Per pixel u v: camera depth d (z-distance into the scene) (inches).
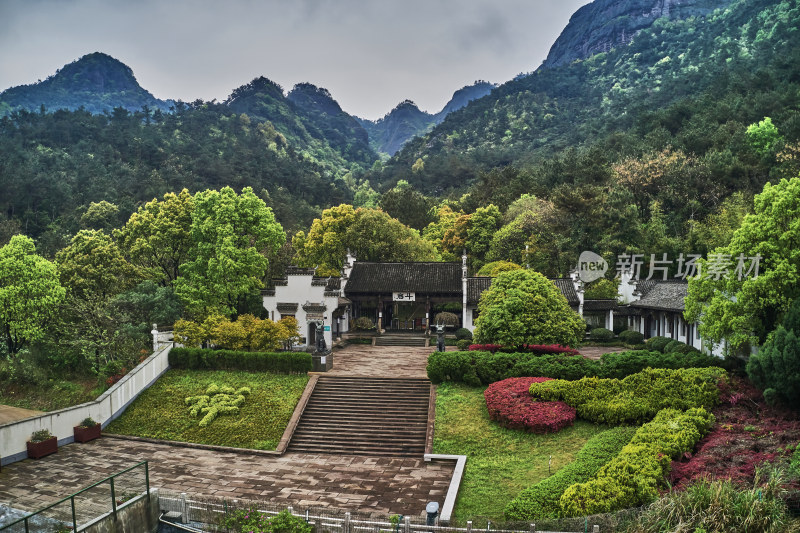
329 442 1087.6
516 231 2517.2
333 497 851.4
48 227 3206.2
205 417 1171.3
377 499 842.8
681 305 1531.7
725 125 3024.1
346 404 1228.5
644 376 1104.2
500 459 968.9
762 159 2578.7
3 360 1594.5
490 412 1101.1
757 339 1069.1
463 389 1256.2
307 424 1157.1
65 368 1628.9
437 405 1186.6
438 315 2017.7
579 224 2335.1
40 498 831.7
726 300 1113.4
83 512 663.1
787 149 2460.6
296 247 2532.0
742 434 877.2
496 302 1459.2
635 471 737.6
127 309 1612.9
